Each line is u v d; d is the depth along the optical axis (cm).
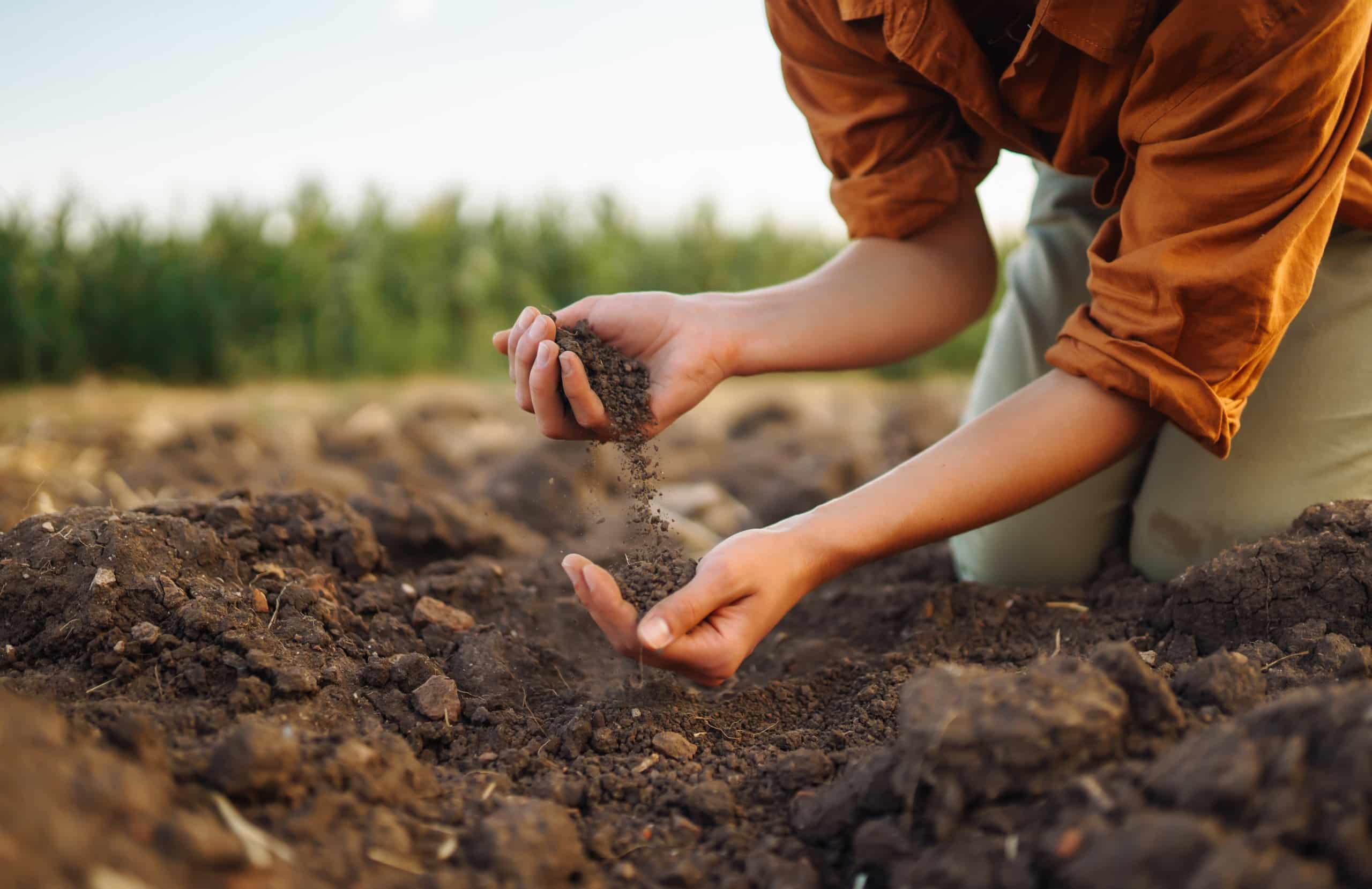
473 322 322
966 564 94
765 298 78
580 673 77
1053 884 46
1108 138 69
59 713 56
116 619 65
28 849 40
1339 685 55
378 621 74
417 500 97
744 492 136
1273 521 79
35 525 70
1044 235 94
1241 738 47
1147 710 52
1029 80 66
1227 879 42
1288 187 60
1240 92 58
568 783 59
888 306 80
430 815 53
